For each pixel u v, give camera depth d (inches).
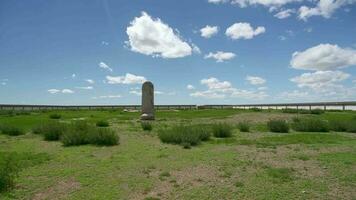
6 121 1166.3
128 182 363.9
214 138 729.6
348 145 619.8
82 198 313.1
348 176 388.5
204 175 393.1
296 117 1216.2
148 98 1278.3
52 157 496.1
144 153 532.4
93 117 1441.9
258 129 918.4
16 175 383.2
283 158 490.0
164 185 354.3
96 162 460.4
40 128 811.4
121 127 962.1
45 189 338.0
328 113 1547.7
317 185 355.3
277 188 344.8
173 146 607.8
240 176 388.8
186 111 1977.1
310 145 619.5
